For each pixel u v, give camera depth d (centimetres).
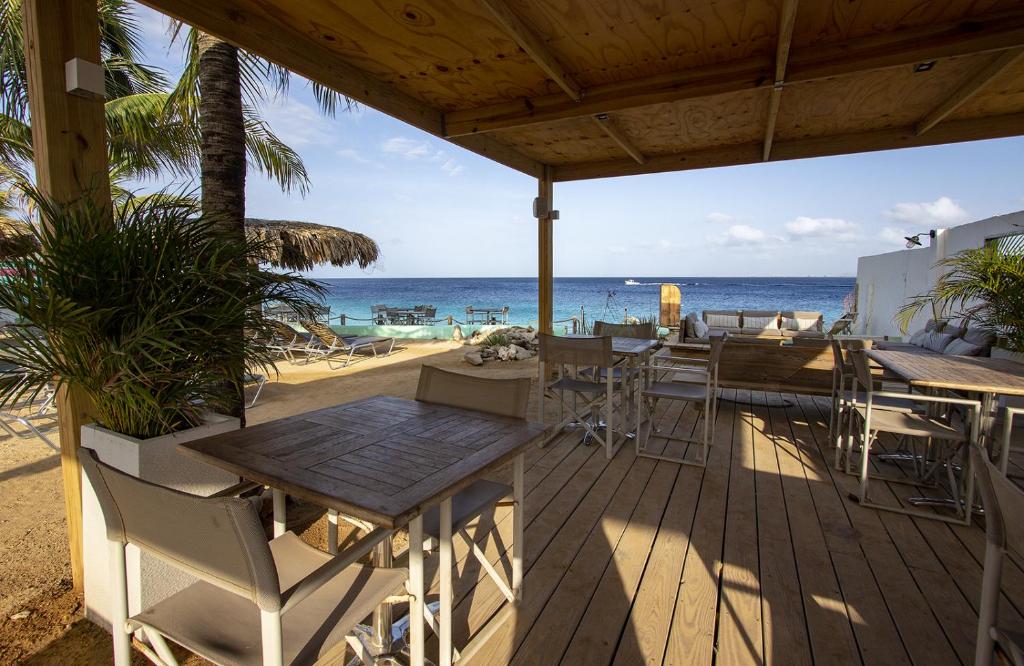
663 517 270
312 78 269
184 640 112
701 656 168
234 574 99
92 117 179
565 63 291
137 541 114
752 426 445
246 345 194
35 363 164
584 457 362
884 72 305
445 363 823
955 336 547
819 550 236
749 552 234
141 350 158
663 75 306
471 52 280
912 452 366
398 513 106
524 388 190
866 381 283
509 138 464
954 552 235
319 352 836
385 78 317
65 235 160
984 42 241
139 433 183
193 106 402
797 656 168
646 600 198
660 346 425
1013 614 192
